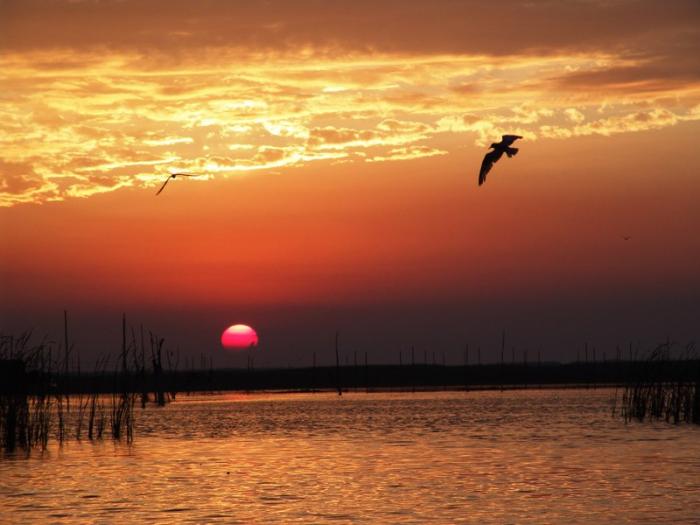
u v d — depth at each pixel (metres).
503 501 43.28
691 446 65.25
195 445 72.00
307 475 52.69
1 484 49.56
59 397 66.56
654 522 38.59
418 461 59.16
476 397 170.75
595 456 60.19
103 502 43.94
